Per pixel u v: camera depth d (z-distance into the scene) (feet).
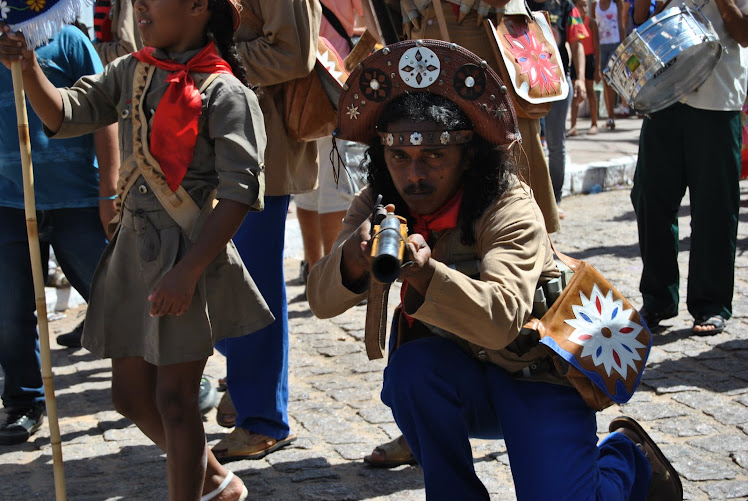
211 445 13.38
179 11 9.34
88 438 13.80
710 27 16.07
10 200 13.73
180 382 9.66
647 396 14.42
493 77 8.15
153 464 12.84
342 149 19.57
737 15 16.14
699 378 15.05
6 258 13.69
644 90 16.43
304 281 21.89
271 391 12.89
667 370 15.47
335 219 19.95
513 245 8.24
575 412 8.75
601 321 8.96
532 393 8.84
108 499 11.79
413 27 12.50
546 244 8.84
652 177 17.21
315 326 18.90
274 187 12.92
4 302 13.71
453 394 8.58
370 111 8.64
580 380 8.70
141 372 10.09
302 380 15.87
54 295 20.54
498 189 8.48
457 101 8.29
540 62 12.10
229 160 9.23
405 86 8.36
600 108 50.55
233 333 10.02
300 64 12.53
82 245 14.51
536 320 8.71
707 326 17.16
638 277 21.38
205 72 9.46
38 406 14.02
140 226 9.51
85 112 9.95
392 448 12.41
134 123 9.46
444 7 12.00
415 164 8.34
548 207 12.34
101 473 12.59
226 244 9.49
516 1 12.16
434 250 8.79
